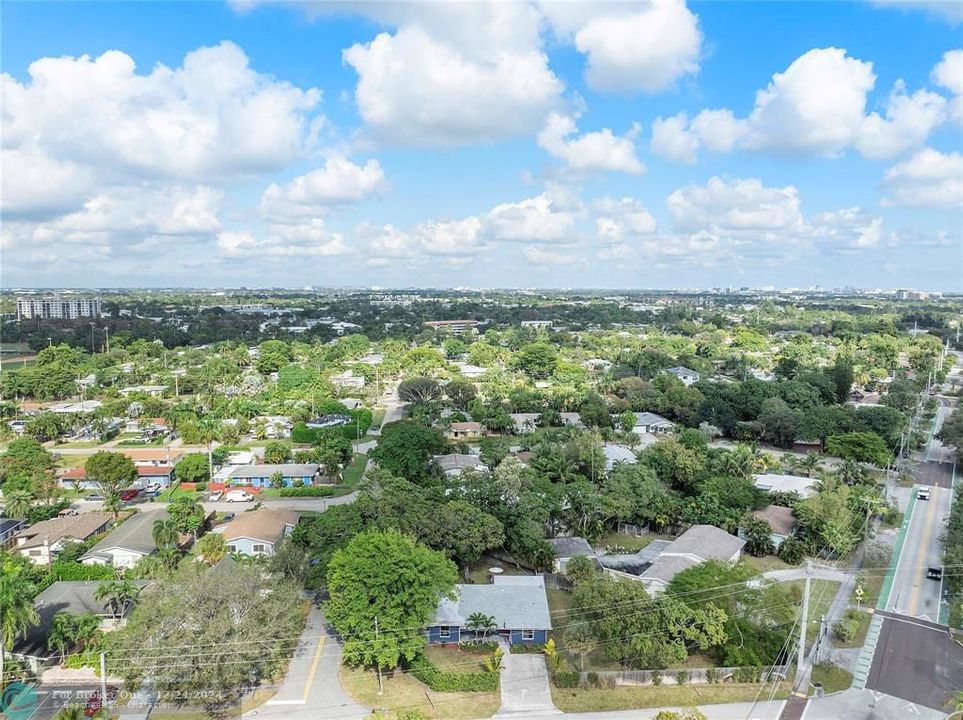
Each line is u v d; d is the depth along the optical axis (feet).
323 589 200.75
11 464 318.45
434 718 154.40
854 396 544.21
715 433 425.69
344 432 426.10
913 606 207.41
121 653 150.61
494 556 238.89
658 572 207.00
